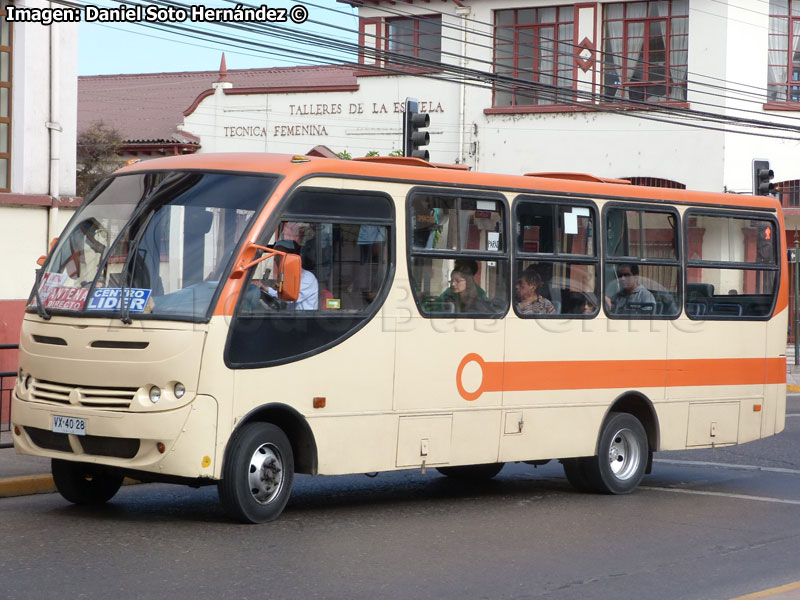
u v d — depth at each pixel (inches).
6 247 699.4
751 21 1393.9
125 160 1932.8
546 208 503.2
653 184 1430.9
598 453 518.9
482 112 1512.1
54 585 322.0
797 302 1248.8
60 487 446.0
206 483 411.2
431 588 333.1
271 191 412.8
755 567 376.2
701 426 559.8
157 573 337.7
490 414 478.6
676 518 465.4
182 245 406.3
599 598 330.0
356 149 1611.7
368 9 1576.0
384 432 443.8
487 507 481.4
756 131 1407.5
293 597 317.4
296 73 2006.6
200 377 389.4
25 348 423.5
